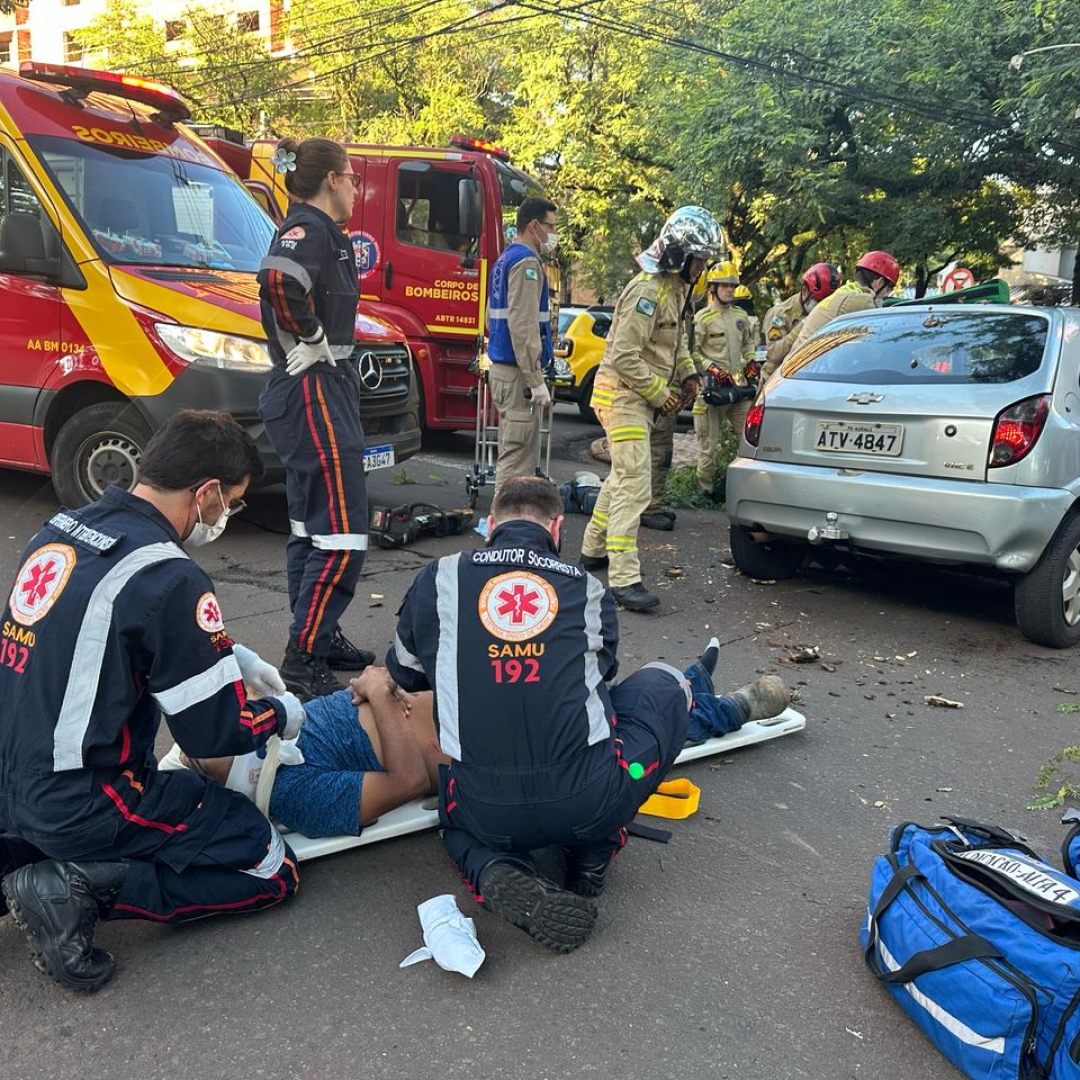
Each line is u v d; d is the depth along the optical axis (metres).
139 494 2.34
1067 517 4.73
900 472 4.82
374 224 9.27
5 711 2.24
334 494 3.73
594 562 6.00
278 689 2.65
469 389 9.61
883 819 3.26
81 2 47.00
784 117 15.41
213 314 5.67
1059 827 3.23
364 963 2.46
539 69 22.58
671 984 2.41
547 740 2.43
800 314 8.92
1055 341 4.73
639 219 23.42
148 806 2.34
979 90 14.91
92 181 6.07
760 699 3.73
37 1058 2.12
